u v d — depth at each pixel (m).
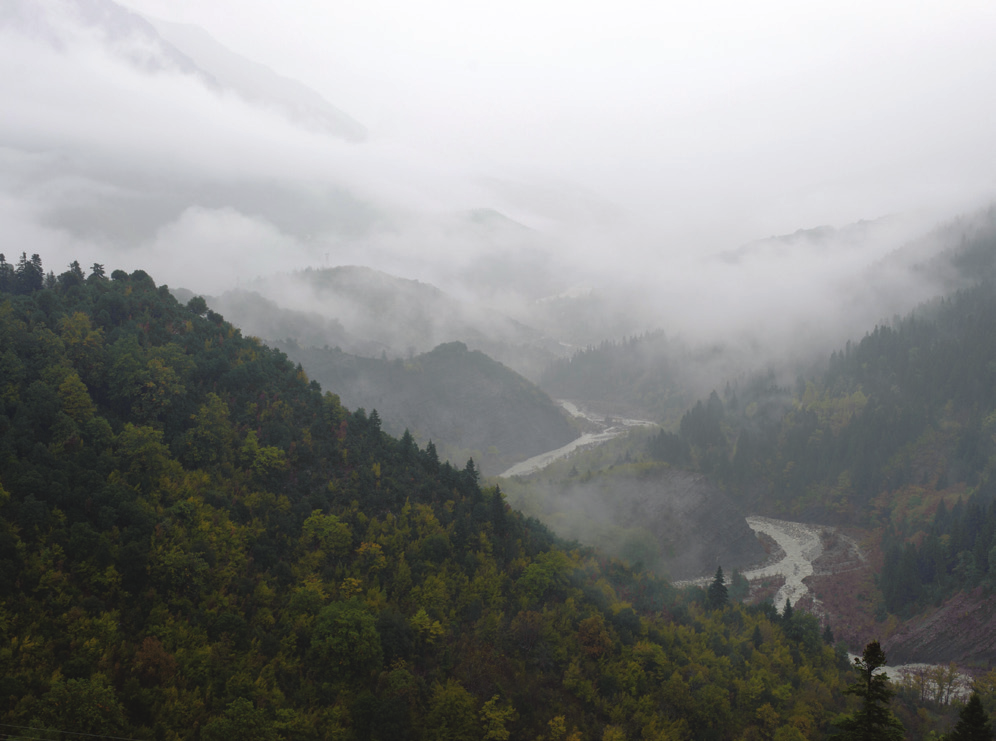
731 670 151.62
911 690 168.62
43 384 131.12
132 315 171.38
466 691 122.75
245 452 150.00
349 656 119.81
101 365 147.00
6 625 97.19
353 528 147.12
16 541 105.25
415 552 148.50
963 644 193.88
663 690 138.25
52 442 125.25
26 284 174.75
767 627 177.62
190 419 150.38
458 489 177.25
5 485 113.38
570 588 160.00
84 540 112.00
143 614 112.31
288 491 151.00
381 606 133.12
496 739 117.81
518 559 161.12
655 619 167.12
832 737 58.66
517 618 142.88
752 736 137.12
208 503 135.50
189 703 102.38
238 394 163.88
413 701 118.38
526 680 131.88
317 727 109.81
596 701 132.50
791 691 149.88
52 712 90.75
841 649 189.75
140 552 115.06
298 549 137.88
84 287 172.88
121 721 94.12
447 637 133.75
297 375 184.25
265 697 109.38
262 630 119.88
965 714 60.22
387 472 168.12
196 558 120.44
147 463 134.00
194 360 164.62
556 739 122.38
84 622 103.00
